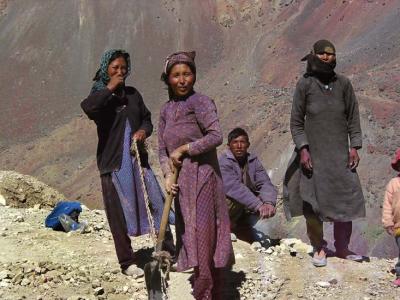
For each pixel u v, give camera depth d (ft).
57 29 390.63
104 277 18.54
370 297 17.81
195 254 15.66
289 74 286.66
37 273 18.48
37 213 26.68
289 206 20.54
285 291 18.06
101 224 24.89
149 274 16.01
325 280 18.90
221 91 296.71
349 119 19.88
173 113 16.47
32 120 331.98
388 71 215.31
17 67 374.22
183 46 354.95
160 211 18.74
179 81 16.29
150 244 22.02
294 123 19.94
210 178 16.11
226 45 345.31
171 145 16.42
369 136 167.53
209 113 16.08
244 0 363.35
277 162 191.42
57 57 375.04
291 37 318.04
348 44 280.10
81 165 276.62
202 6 373.40
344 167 19.62
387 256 100.22
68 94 351.05
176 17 371.15
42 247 21.25
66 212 23.89
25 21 402.93
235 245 21.88
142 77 341.41
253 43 334.24
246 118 251.39
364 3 303.89
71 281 18.20
